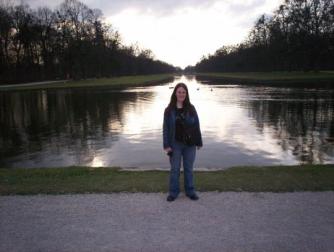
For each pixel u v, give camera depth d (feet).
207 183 21.70
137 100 122.31
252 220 15.93
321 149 46.14
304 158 41.88
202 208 17.48
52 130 65.16
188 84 248.93
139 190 20.51
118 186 21.29
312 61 254.47
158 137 55.52
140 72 477.36
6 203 18.57
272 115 78.13
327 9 232.53
